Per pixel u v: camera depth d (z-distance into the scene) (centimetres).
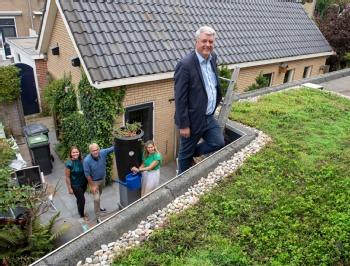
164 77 853
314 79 1073
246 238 322
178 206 381
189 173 432
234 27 1202
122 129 501
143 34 895
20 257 493
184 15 1061
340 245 303
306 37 1479
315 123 642
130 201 511
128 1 948
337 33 1683
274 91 905
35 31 2019
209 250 306
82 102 870
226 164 475
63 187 865
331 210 357
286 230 327
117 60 788
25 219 540
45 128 951
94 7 858
